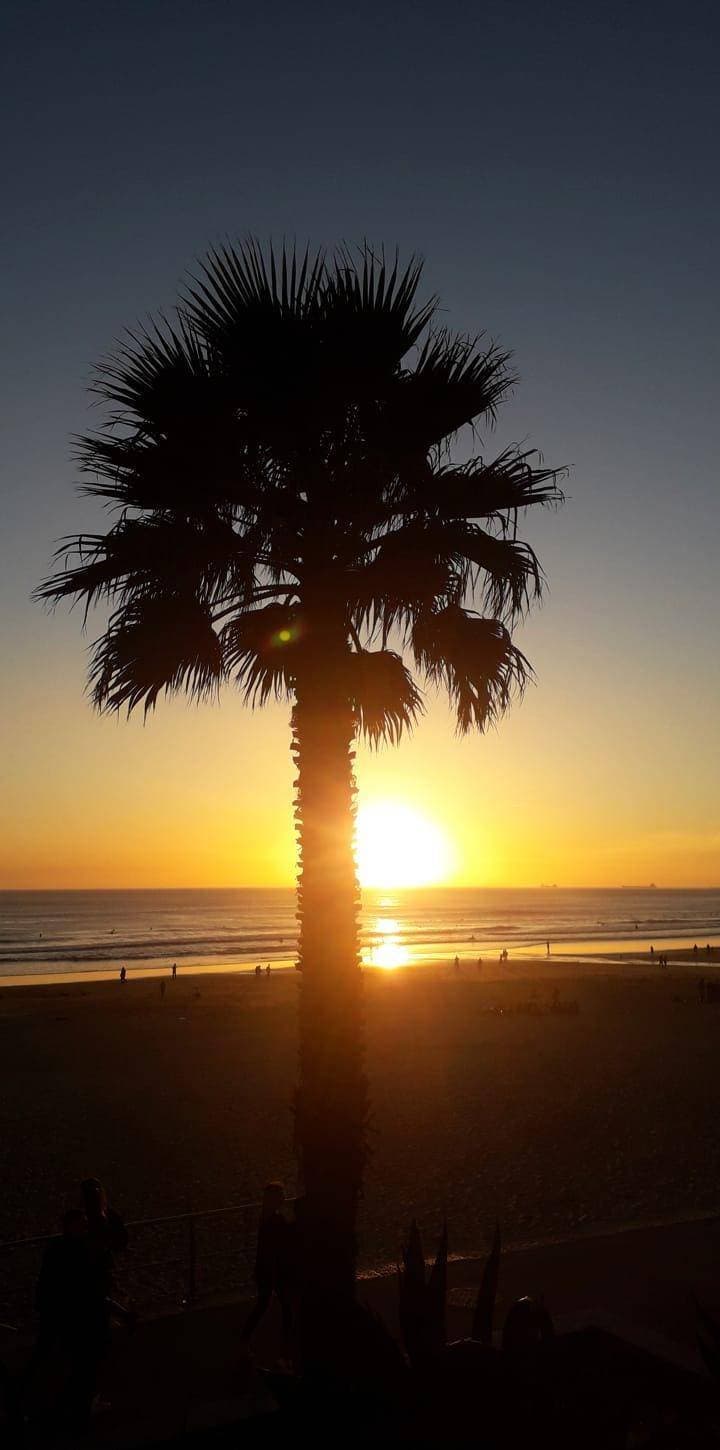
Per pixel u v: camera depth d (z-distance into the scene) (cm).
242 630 704
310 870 662
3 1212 1404
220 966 7988
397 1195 1437
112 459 684
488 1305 480
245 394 654
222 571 710
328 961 648
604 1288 884
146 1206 1400
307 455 675
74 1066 2770
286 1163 1652
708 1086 2397
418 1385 415
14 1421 532
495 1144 1766
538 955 9175
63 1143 1816
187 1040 3334
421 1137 1823
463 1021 3922
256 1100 2230
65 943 11094
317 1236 610
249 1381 700
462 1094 2284
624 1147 1742
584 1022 3866
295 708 691
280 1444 427
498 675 756
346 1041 639
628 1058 2884
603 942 11606
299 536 704
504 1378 412
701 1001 4731
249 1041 3297
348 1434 408
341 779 674
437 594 722
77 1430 602
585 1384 436
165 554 683
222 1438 465
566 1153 1698
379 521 709
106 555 698
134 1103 2206
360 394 658
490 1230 1255
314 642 685
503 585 708
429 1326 452
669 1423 470
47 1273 620
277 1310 860
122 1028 3691
